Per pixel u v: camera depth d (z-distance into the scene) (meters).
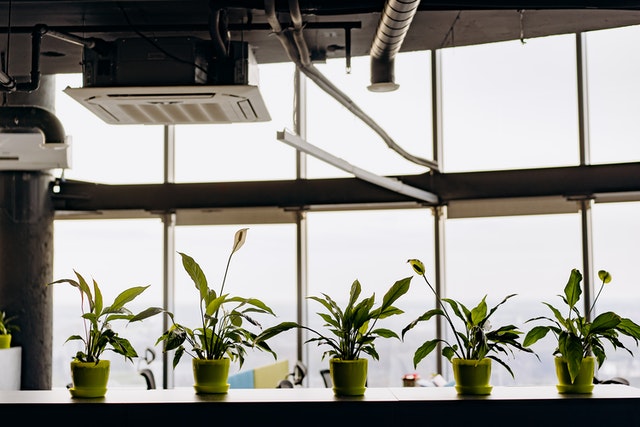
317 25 5.31
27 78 7.39
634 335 3.19
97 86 4.50
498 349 3.17
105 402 2.91
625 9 4.94
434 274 8.03
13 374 7.49
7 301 7.71
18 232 7.79
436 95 7.91
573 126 7.56
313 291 8.27
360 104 7.84
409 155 7.35
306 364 8.20
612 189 7.41
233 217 8.38
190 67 4.50
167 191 8.43
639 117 7.32
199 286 3.29
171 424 2.88
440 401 2.90
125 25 5.38
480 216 7.86
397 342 8.05
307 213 8.31
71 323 8.42
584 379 3.08
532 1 4.87
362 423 2.87
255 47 5.89
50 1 4.97
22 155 7.00
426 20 5.43
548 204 7.65
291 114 8.15
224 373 3.17
